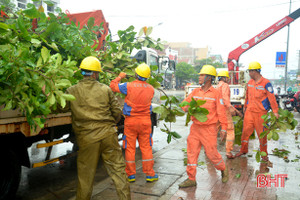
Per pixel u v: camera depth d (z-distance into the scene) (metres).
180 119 12.64
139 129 4.23
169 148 6.64
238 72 12.40
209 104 4.00
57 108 3.10
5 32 2.83
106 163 3.19
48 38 3.92
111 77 5.00
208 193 3.86
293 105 14.67
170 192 3.90
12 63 2.48
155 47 5.63
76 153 4.39
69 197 3.93
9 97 2.62
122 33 5.13
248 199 3.65
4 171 3.35
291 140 7.67
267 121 4.91
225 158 5.70
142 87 4.19
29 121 2.79
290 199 3.66
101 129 3.10
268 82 5.10
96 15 6.86
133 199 3.66
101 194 3.86
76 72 3.70
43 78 2.65
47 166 5.44
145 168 4.29
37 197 3.91
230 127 5.65
